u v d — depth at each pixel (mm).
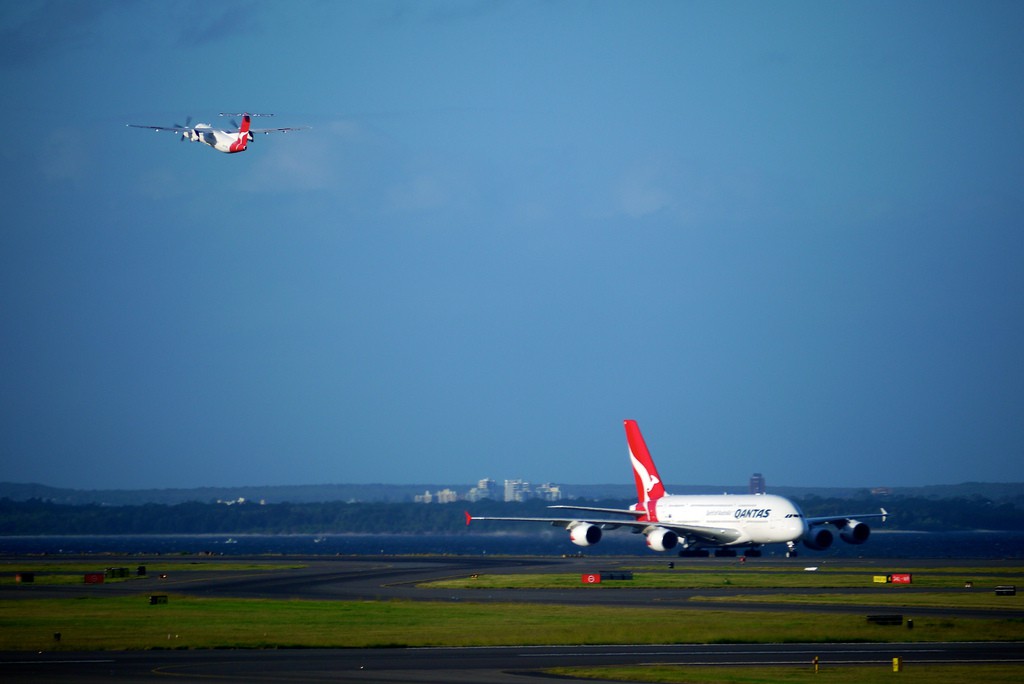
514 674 179250
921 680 170375
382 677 175500
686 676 176625
